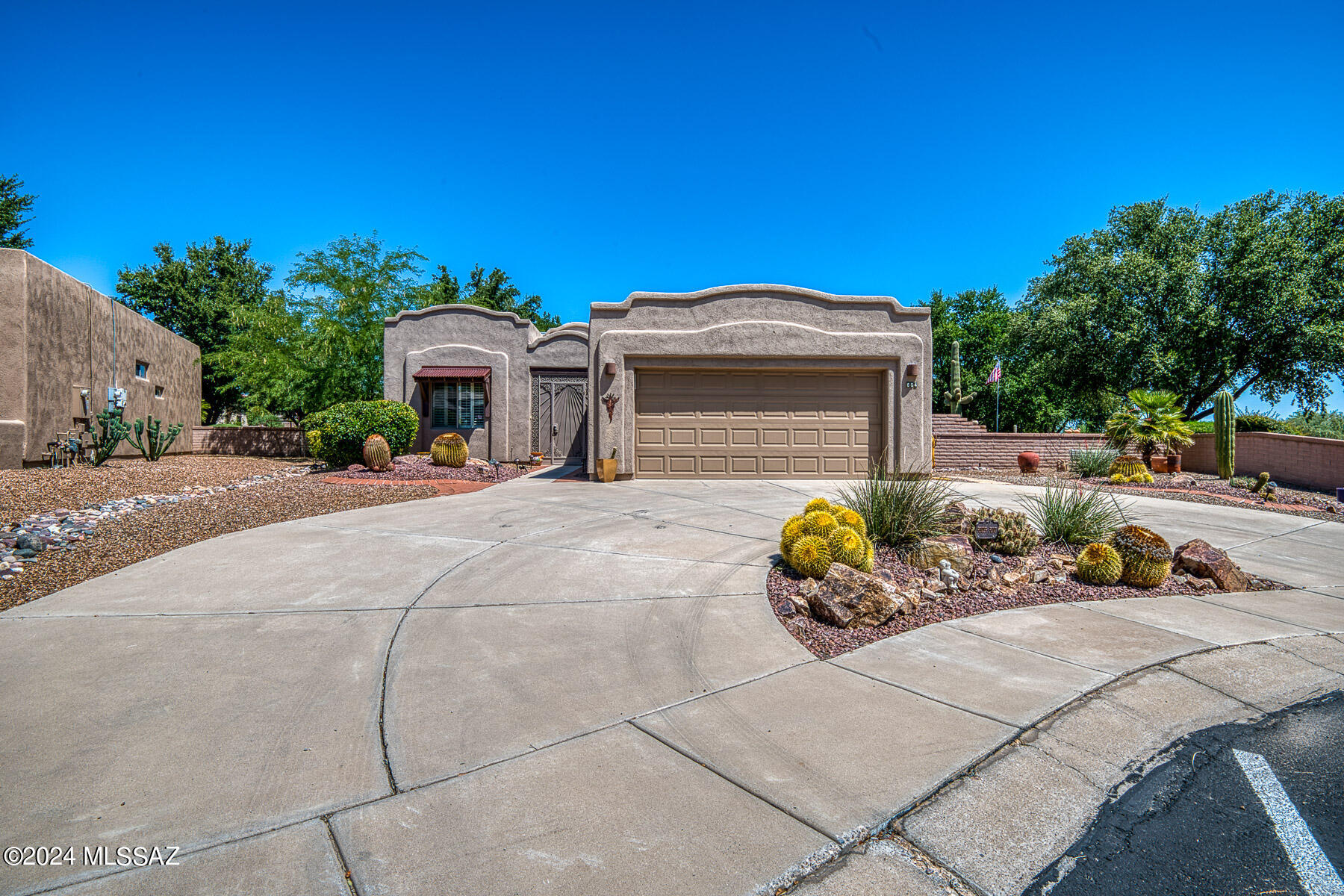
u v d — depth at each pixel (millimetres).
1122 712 3531
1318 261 23266
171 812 2568
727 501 9914
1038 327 26078
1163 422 15812
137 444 15219
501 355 18297
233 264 43531
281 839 2420
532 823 2529
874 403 13242
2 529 7316
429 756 3006
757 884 2225
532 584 5664
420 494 10547
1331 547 8000
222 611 4918
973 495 10953
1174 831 2580
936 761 2992
